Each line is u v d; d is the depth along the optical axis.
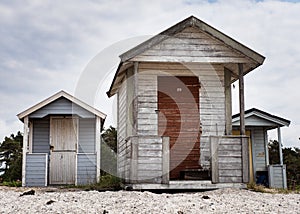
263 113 15.92
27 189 12.14
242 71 10.59
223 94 11.18
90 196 8.12
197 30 10.52
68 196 8.17
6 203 7.45
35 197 8.13
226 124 11.09
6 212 6.52
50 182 15.79
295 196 9.27
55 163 15.98
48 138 16.14
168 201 7.46
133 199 7.64
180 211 6.47
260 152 16.75
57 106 15.27
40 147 16.05
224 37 10.39
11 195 8.88
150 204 7.08
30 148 15.93
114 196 8.12
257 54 10.45
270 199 8.41
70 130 16.20
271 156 24.33
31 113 15.08
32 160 14.77
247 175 10.10
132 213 6.36
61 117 16.22
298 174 23.81
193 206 7.04
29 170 14.68
